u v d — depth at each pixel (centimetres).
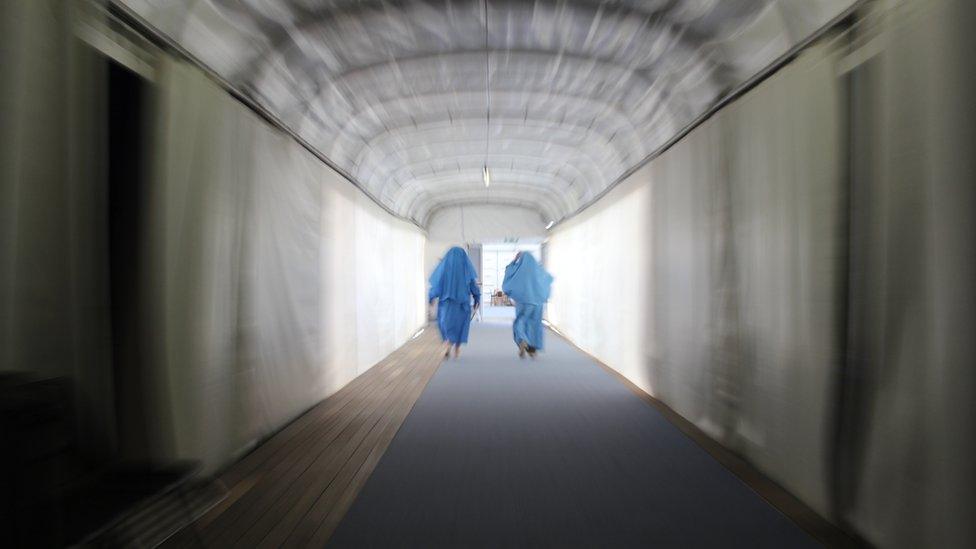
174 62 280
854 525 240
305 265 485
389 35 405
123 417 276
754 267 331
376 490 303
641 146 582
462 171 982
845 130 247
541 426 440
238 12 315
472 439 403
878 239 225
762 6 294
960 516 180
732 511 274
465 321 825
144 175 279
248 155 370
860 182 238
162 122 276
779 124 301
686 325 455
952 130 185
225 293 337
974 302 177
